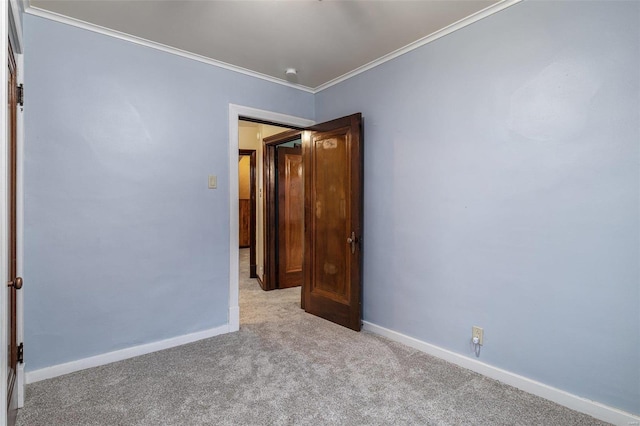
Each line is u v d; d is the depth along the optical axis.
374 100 2.97
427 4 2.09
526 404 1.91
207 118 2.88
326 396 1.99
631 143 1.67
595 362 1.79
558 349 1.92
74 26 2.28
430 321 2.56
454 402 1.93
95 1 2.04
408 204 2.71
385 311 2.91
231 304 3.02
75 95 2.29
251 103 3.16
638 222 1.66
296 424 1.74
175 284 2.73
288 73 3.09
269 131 4.67
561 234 1.90
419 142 2.61
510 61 2.08
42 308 2.19
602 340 1.77
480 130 2.23
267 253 4.50
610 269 1.74
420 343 2.62
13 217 1.85
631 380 1.69
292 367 2.35
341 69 3.10
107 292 2.43
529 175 2.01
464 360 2.34
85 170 2.34
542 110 1.95
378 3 2.07
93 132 2.36
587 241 1.81
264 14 2.19
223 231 2.98
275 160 4.54
